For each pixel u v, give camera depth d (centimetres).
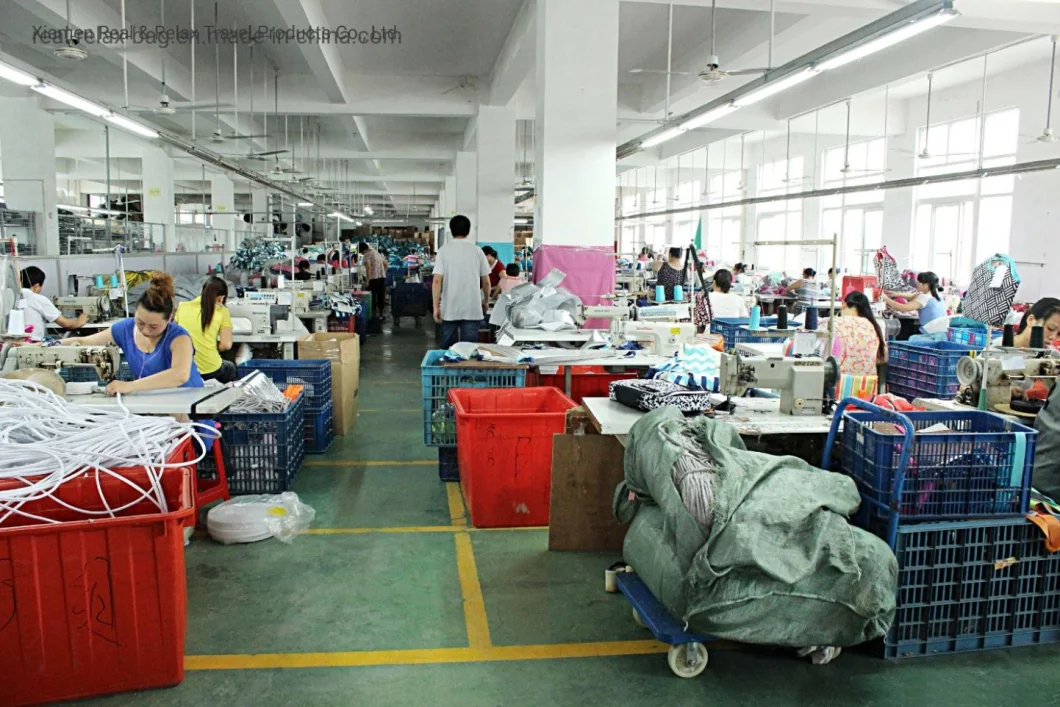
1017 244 1189
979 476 262
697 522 241
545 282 543
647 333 496
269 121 1562
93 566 227
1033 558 270
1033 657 266
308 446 518
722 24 959
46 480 231
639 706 236
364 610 294
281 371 517
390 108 1234
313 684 244
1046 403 305
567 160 710
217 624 281
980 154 1094
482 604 300
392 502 420
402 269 1911
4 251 850
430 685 244
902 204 1480
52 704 230
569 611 296
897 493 251
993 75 1236
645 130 1545
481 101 1247
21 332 404
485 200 1266
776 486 244
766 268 1684
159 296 358
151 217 1622
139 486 241
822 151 1741
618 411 322
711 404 320
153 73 991
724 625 235
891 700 240
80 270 965
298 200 1781
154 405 324
